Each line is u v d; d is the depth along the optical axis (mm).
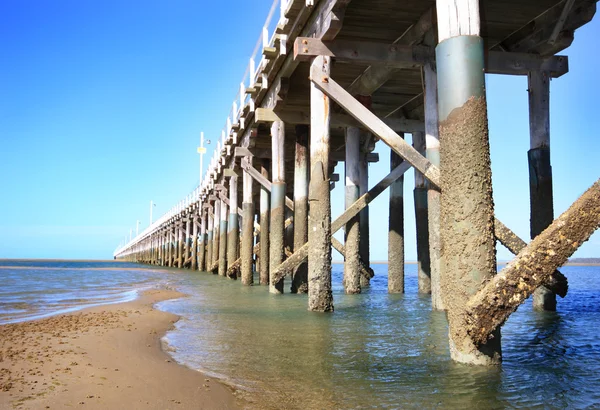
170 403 4156
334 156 19328
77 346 6289
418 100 14195
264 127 16812
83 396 4203
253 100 15133
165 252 53906
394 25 10141
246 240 18469
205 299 13055
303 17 10117
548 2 9383
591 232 4785
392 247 15125
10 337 6898
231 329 7996
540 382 4785
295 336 7320
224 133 22031
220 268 25766
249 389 4613
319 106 9641
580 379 4914
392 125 13867
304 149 14156
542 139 9969
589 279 28875
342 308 10703
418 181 14078
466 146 5230
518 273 4844
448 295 5340
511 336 7348
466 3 5445
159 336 7363
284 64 12039
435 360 5668
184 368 5391
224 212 25703
